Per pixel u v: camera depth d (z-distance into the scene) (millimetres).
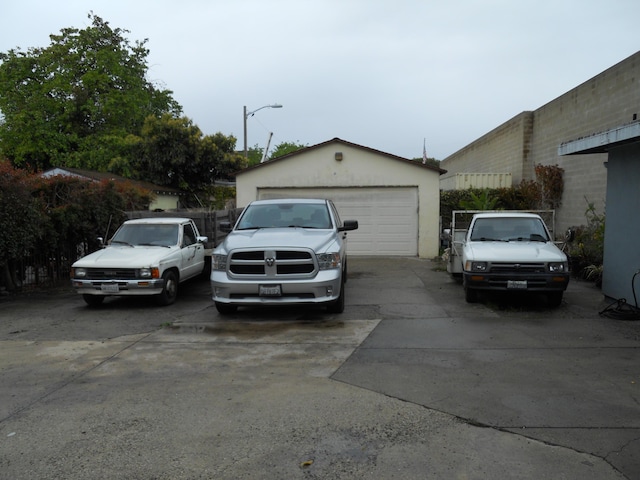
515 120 19906
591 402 4773
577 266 12445
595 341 6809
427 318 8297
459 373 5621
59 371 6000
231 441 4137
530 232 10148
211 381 5535
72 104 29750
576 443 3992
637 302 8039
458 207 18266
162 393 5211
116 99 30406
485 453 3863
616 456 3789
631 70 12445
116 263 9445
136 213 14305
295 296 7996
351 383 5367
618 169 8609
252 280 7973
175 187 26391
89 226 13281
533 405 4719
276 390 5219
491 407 4688
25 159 29922
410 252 17266
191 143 25328
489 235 10180
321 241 8344
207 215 13547
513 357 6164
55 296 11312
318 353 6469
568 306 9070
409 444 4027
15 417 4695
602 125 13820
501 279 8680
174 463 3816
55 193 12977
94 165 28469
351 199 17359
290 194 17500
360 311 8914
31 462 3871
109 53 30625
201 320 8500
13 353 6781
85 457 3932
